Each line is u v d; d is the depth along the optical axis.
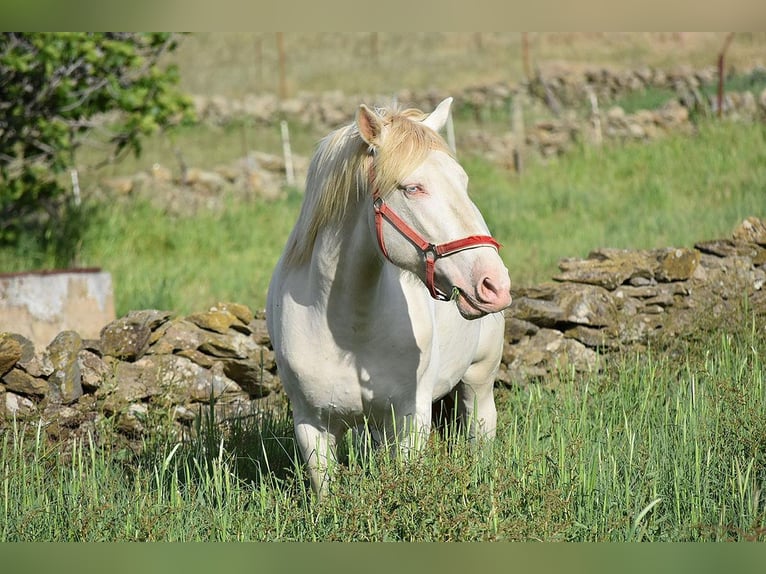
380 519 5.52
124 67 17.86
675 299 10.07
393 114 5.41
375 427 6.21
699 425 6.97
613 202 19.77
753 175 19.97
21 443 7.04
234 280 15.31
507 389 9.33
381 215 5.23
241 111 33.78
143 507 6.04
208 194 22.58
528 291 9.87
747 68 35.41
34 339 9.98
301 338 5.76
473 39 47.41
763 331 9.46
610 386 8.41
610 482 6.15
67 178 23.52
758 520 5.70
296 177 25.20
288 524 5.86
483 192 21.70
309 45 49.12
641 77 33.44
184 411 8.52
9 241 17.97
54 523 6.09
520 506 5.80
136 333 8.62
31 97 17.16
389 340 5.66
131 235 18.59
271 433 7.59
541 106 33.28
